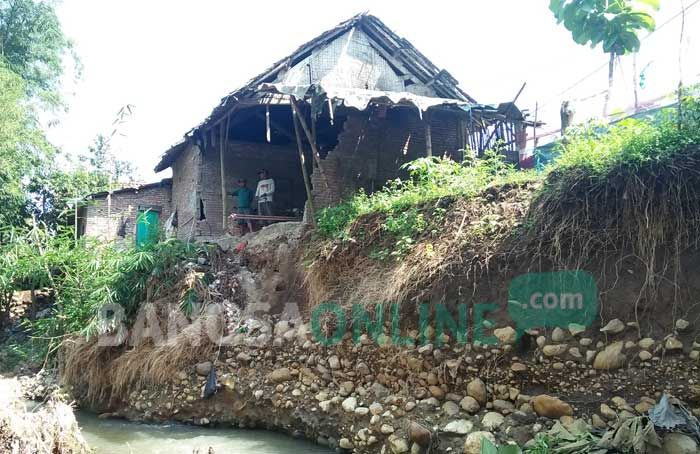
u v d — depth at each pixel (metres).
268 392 7.04
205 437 6.79
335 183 10.29
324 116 11.23
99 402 8.41
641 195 4.91
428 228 6.47
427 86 12.59
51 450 5.24
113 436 7.02
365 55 12.16
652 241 4.84
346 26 11.91
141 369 8.09
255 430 7.01
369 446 5.62
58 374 9.39
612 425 4.43
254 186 12.73
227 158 12.62
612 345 4.81
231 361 7.62
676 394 4.38
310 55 11.66
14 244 11.80
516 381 5.21
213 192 12.48
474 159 7.56
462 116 9.84
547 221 5.47
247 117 11.29
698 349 4.39
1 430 4.96
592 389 4.78
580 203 5.34
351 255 7.23
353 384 6.40
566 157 5.77
